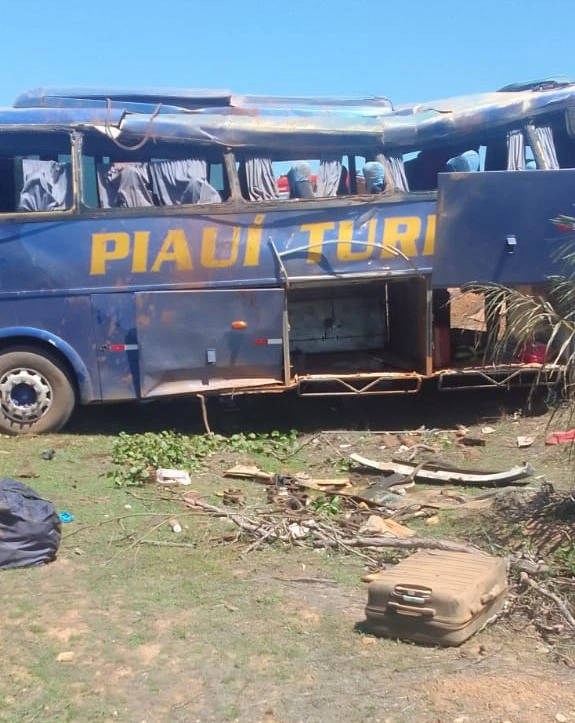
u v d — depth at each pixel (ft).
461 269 32.58
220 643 16.42
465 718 13.73
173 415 36.40
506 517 22.66
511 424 34.24
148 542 21.79
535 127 33.24
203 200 31.86
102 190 31.65
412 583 16.42
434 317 33.71
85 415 35.76
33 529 20.04
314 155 32.48
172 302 31.76
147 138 31.32
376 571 20.10
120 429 33.99
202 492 26.30
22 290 31.50
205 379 32.30
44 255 31.50
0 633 16.70
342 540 21.77
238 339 32.22
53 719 13.88
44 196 31.53
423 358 33.55
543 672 15.15
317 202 32.12
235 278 32.04
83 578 19.44
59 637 16.57
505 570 17.89
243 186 32.09
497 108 32.86
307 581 19.53
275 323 32.37
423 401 37.88
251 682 15.02
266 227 32.04
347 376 33.01
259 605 18.17
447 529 22.72
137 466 27.71
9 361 31.96
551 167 33.17
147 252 31.71
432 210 32.55
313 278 32.24
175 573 19.89
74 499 25.21
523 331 21.74
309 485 26.50
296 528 22.59
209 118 31.86
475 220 32.09
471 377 35.04
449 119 32.65
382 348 38.83
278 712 14.08
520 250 32.58
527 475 26.50
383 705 14.20
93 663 15.65
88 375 31.99
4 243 31.35
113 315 31.86
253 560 20.81
